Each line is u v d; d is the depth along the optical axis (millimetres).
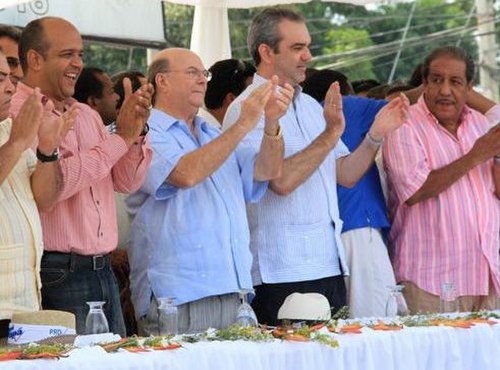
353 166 6543
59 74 5637
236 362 4594
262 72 6406
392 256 7000
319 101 7281
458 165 6734
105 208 5625
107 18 7895
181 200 5844
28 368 4062
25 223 5098
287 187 6113
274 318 6195
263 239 6223
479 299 6898
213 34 8523
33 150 5453
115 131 5590
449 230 6805
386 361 5074
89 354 4270
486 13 17828
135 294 5977
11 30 6480
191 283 5770
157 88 6031
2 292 4977
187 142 5969
